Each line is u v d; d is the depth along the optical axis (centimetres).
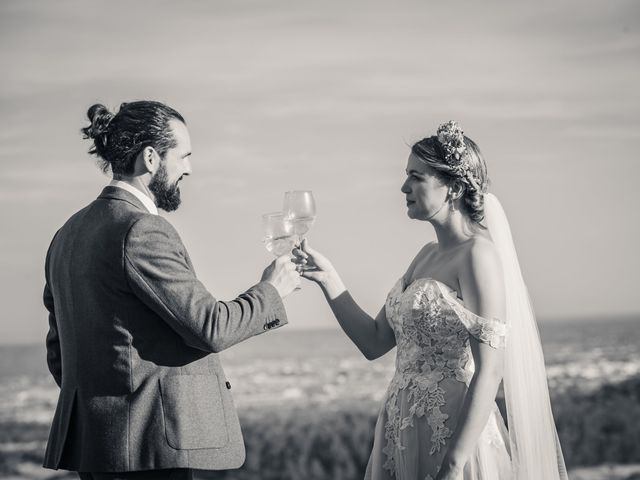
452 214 292
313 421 1611
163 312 254
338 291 316
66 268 267
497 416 301
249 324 260
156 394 258
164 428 256
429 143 290
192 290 256
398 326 297
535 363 304
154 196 275
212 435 262
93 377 260
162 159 272
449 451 268
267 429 1595
